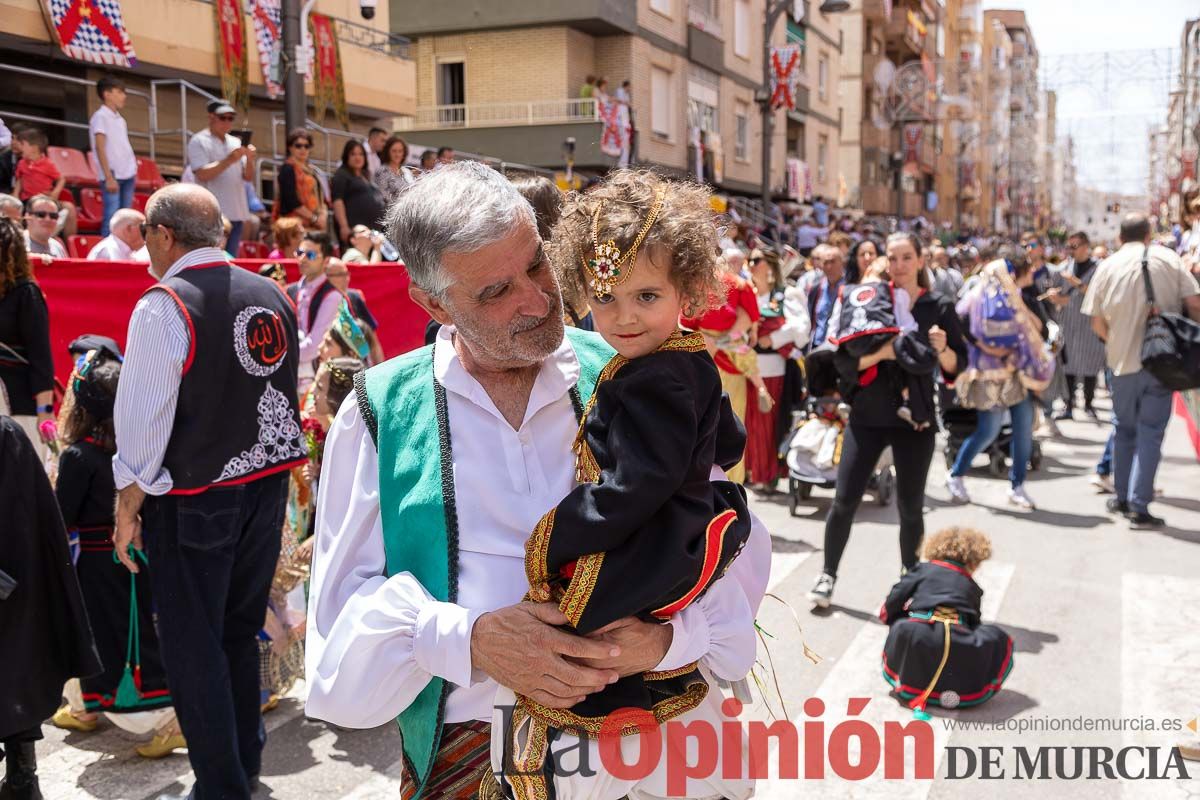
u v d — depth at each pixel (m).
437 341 1.98
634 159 21.33
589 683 1.65
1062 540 6.73
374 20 16.70
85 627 3.45
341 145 17.02
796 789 3.56
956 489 7.90
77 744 4.07
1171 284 6.73
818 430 7.51
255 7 12.83
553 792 1.73
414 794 1.85
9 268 4.25
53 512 3.41
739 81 28.28
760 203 27.66
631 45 22.48
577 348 2.02
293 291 6.60
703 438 1.64
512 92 22.03
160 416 3.10
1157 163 35.72
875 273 5.26
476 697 1.81
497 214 1.72
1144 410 6.95
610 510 1.56
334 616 1.85
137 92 10.80
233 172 8.55
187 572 3.20
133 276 5.37
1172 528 6.99
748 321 7.37
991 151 44.59
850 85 40.62
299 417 3.55
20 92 12.15
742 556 1.95
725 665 1.80
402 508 1.83
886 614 4.46
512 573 1.79
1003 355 7.43
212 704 3.18
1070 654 4.74
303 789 3.66
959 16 51.44
